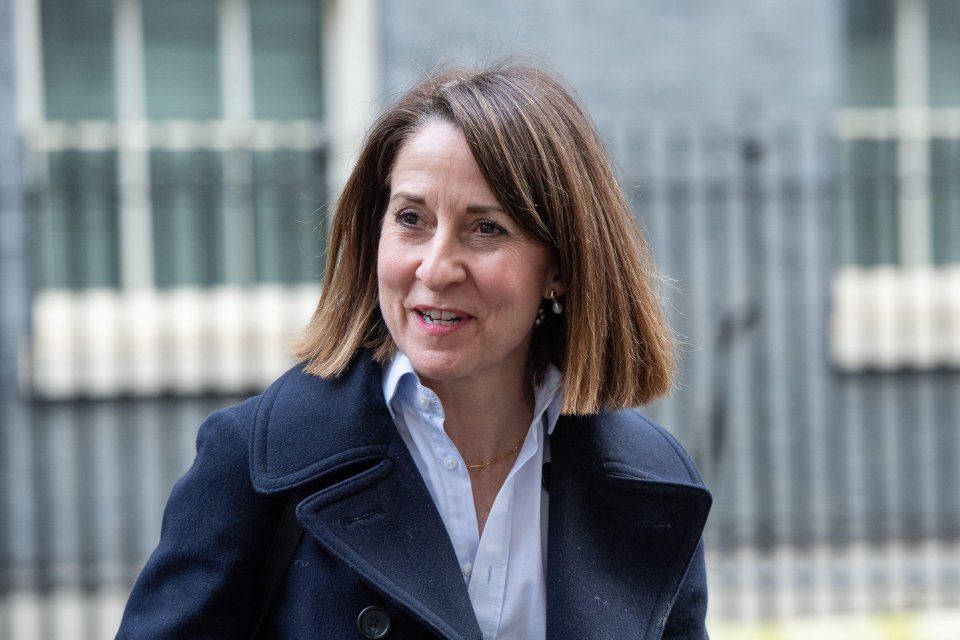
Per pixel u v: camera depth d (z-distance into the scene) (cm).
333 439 357
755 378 1225
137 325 1170
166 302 1181
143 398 1155
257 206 1195
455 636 340
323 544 344
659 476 395
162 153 1200
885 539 1228
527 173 344
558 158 352
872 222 1273
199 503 354
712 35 1237
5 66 1135
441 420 362
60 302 1166
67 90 1184
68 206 1166
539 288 359
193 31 1203
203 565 349
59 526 1141
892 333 1251
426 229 346
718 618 1103
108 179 1188
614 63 1223
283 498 356
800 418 1231
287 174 1209
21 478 1134
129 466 1152
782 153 1237
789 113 1243
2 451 1131
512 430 380
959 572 1171
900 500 1242
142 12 1194
